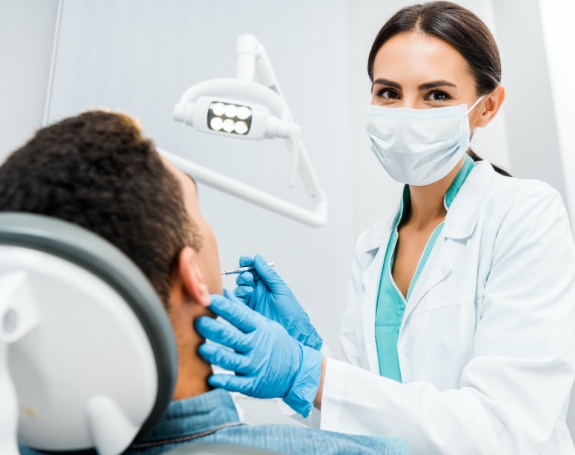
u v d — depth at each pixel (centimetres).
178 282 55
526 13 196
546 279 97
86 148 49
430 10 121
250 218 200
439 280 116
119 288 40
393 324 126
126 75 208
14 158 50
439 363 110
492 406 87
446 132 117
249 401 179
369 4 228
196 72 212
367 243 149
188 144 205
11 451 38
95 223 47
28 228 39
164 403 46
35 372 41
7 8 210
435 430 85
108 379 42
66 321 40
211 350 60
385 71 120
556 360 89
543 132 183
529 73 193
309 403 81
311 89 215
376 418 87
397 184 210
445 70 116
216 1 219
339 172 209
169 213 52
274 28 219
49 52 210
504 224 110
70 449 47
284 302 109
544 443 87
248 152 207
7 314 39
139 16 213
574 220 167
